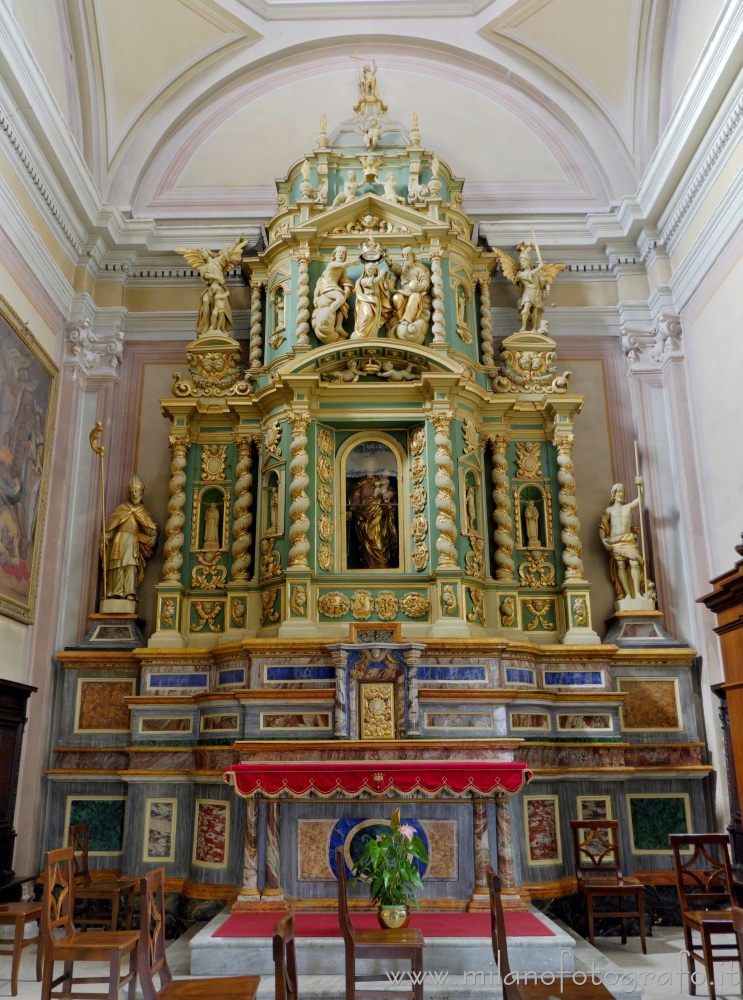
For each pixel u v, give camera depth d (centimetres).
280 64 1392
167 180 1362
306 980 721
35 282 1088
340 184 1275
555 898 962
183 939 890
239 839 954
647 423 1234
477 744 897
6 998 736
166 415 1184
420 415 1129
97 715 1102
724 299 1064
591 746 1034
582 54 1319
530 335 1238
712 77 1018
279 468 1123
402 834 753
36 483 1088
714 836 795
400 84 1395
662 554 1182
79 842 1010
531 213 1334
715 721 1076
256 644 1002
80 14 1180
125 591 1145
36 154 1058
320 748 899
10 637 1020
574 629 1116
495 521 1166
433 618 1061
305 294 1184
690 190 1154
